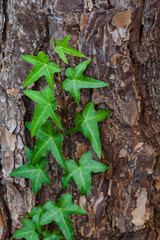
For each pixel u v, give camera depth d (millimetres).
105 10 669
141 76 702
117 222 727
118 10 666
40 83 694
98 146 677
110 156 709
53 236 699
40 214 699
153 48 692
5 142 709
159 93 705
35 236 701
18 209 726
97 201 724
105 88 684
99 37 671
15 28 677
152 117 712
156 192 734
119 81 681
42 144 674
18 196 723
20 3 679
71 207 687
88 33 673
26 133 708
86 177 685
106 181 719
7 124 703
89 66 681
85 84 665
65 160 687
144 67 699
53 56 687
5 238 732
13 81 688
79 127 680
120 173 714
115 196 722
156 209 741
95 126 677
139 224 728
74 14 677
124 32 668
